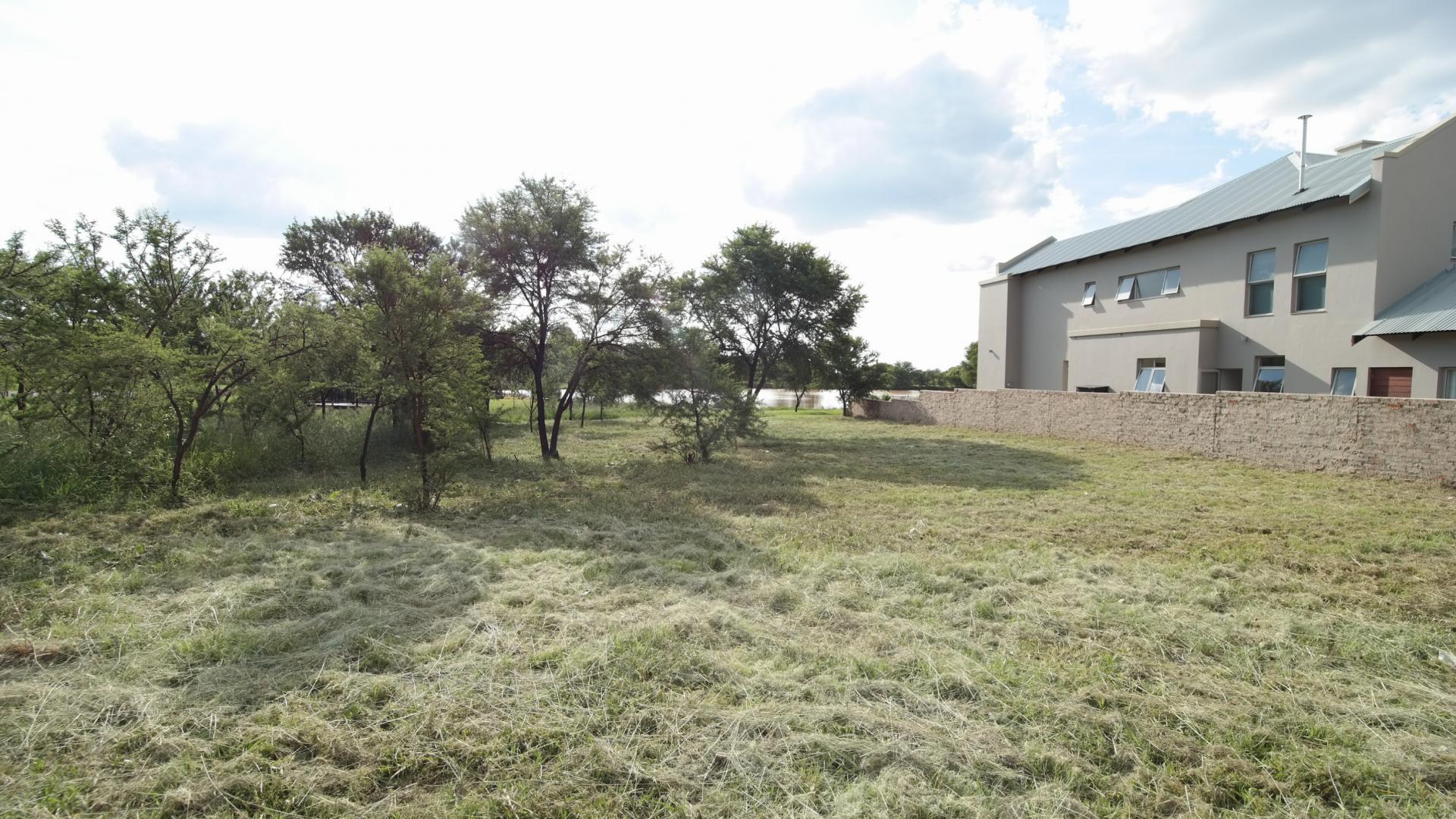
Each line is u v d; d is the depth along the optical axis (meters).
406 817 2.53
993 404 20.95
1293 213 14.27
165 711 3.21
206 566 5.69
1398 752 2.96
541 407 14.43
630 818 2.55
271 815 2.52
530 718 3.19
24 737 2.97
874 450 16.00
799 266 24.97
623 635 4.14
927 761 2.89
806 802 2.63
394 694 3.45
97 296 10.06
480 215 13.66
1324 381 13.67
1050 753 2.92
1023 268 23.55
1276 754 2.96
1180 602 4.91
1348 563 5.88
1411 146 12.70
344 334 10.09
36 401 8.71
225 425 12.65
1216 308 16.19
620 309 14.17
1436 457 9.38
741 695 3.50
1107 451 14.48
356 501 8.56
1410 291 12.83
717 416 13.98
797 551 6.34
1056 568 5.77
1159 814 2.60
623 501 8.98
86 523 7.17
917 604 4.89
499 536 6.93
